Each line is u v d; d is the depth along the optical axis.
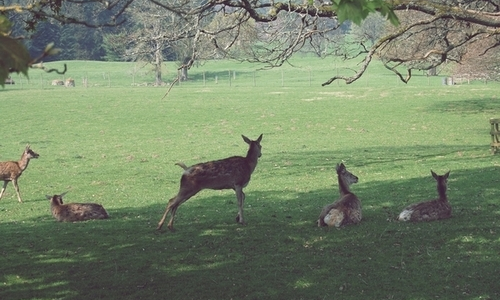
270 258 11.05
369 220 13.65
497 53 43.16
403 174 21.66
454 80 64.94
